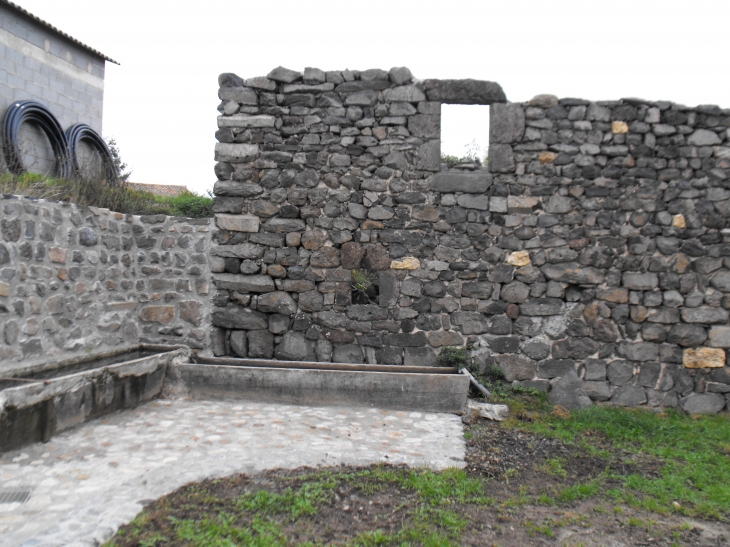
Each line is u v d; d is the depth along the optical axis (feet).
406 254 19.97
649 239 19.62
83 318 17.95
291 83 20.12
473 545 9.62
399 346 19.97
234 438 14.08
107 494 10.42
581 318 19.75
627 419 17.61
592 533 10.36
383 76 19.98
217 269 20.29
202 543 8.98
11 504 9.92
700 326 19.49
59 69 38.70
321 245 20.10
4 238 14.75
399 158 19.95
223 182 20.22
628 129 19.71
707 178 19.58
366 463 12.78
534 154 19.90
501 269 19.84
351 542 9.41
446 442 14.52
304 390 17.47
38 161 36.42
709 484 13.05
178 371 17.92
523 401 18.71
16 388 12.32
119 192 24.45
